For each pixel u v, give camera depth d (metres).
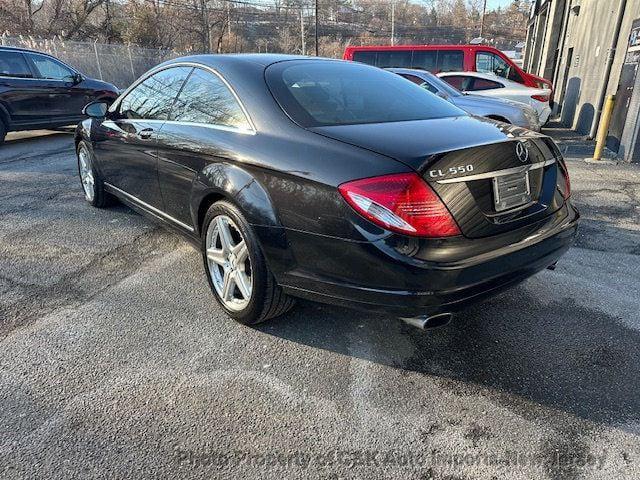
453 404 2.37
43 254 4.05
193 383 2.50
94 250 4.14
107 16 35.66
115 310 3.19
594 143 10.28
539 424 2.24
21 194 5.77
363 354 2.76
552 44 18.14
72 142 9.74
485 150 2.33
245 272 2.94
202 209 3.16
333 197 2.29
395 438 2.16
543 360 2.72
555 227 2.71
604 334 2.97
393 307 2.28
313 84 3.01
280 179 2.52
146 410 2.30
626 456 2.06
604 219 5.20
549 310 3.25
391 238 2.17
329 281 2.42
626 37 9.32
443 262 2.20
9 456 2.03
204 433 2.17
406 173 2.17
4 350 2.74
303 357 2.73
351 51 12.66
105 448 2.08
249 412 2.30
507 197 2.41
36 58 9.59
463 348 2.83
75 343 2.82
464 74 10.42
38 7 33.28
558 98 15.99
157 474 1.96
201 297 3.37
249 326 3.01
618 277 3.77
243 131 2.84
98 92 10.64
